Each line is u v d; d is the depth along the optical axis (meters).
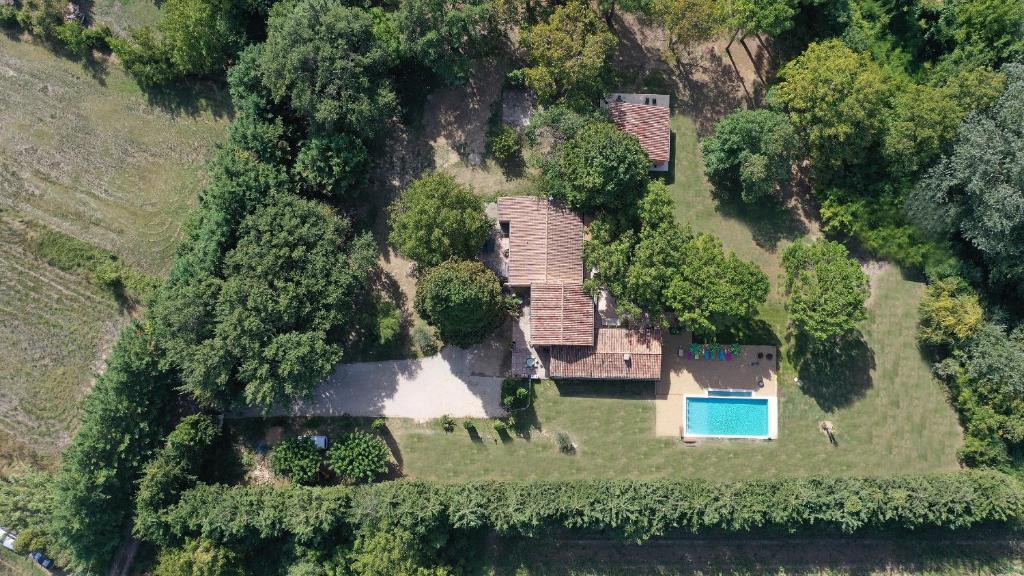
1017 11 57.41
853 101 54.91
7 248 62.00
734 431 61.59
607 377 59.16
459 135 62.38
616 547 61.47
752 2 57.28
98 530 55.09
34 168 62.28
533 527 57.62
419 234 54.75
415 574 55.94
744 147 57.84
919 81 62.03
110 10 62.50
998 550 61.50
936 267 60.81
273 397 54.06
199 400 56.97
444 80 62.09
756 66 63.53
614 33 63.47
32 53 62.38
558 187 57.88
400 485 57.25
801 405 61.56
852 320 55.50
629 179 56.28
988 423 58.44
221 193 54.78
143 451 56.03
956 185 57.66
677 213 62.31
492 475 61.06
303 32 53.91
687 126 62.97
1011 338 59.38
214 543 55.97
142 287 61.00
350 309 57.50
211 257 54.88
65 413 61.59
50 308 62.00
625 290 57.34
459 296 53.00
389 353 61.19
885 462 61.34
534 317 57.94
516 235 58.44
